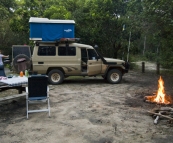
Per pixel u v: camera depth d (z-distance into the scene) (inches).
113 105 267.7
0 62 388.8
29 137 175.6
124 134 182.2
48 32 407.8
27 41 783.1
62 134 181.5
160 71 689.6
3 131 187.3
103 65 426.0
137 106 264.4
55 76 413.1
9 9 995.3
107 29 709.3
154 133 184.9
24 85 275.7
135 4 522.3
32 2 804.0
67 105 266.4
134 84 428.1
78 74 419.5
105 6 689.6
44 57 402.3
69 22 415.5
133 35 700.0
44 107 258.7
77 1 897.5
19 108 256.1
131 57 885.2
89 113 235.8
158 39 528.1
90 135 179.6
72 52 411.2
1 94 318.0
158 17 396.2
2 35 769.6
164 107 238.4
